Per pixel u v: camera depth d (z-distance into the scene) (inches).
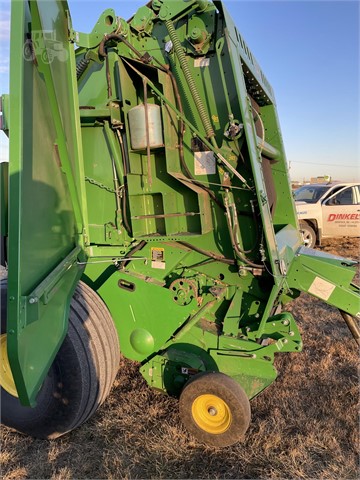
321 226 348.5
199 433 93.5
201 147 102.6
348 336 157.6
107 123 105.6
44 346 66.1
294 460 89.9
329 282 111.4
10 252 55.5
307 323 172.9
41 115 73.3
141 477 85.6
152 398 113.2
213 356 101.7
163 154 105.7
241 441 96.5
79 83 113.7
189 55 100.9
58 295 77.0
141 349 104.1
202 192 100.7
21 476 85.9
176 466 88.8
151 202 110.1
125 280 103.8
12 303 54.7
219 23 97.3
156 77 104.0
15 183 56.9
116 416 105.7
